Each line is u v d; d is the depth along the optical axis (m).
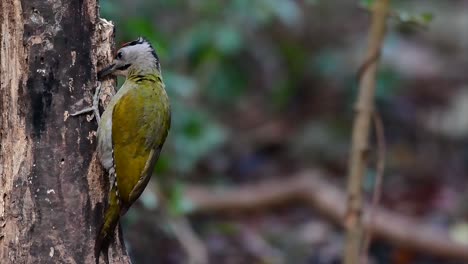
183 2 15.39
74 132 8.09
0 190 8.13
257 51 18.11
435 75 21.55
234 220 15.84
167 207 12.12
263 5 14.55
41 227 8.08
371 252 15.22
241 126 18.73
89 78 8.17
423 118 19.92
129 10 15.23
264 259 14.61
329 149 18.28
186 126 13.66
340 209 15.59
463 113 19.95
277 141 18.53
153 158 8.37
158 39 11.84
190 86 13.11
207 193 15.76
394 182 17.94
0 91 8.10
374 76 10.71
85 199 8.13
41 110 8.04
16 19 8.00
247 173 17.59
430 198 17.45
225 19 15.15
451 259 14.97
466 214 16.83
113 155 8.15
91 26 8.17
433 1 23.38
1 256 8.14
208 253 14.27
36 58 8.01
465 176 18.31
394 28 17.84
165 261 13.02
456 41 22.62
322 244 15.15
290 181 16.34
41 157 8.05
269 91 19.06
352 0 20.58
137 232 12.64
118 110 8.26
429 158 18.84
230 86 16.42
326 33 19.81
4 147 8.12
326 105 19.19
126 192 8.13
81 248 8.13
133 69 8.61
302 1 19.34
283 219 16.02
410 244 15.05
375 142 19.31
